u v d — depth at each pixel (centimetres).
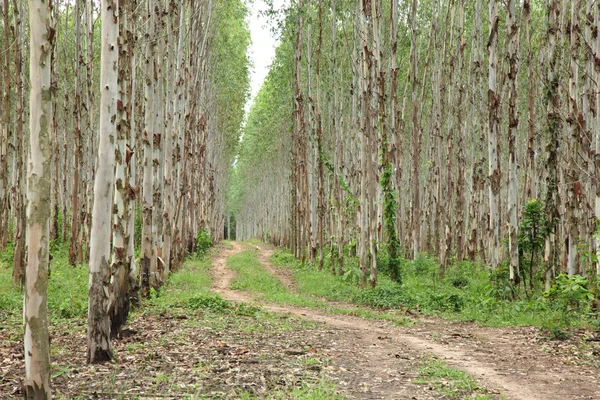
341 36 2867
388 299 1691
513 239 1545
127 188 1004
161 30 1780
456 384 705
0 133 2130
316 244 3297
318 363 816
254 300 1753
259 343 962
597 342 1003
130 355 835
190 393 627
